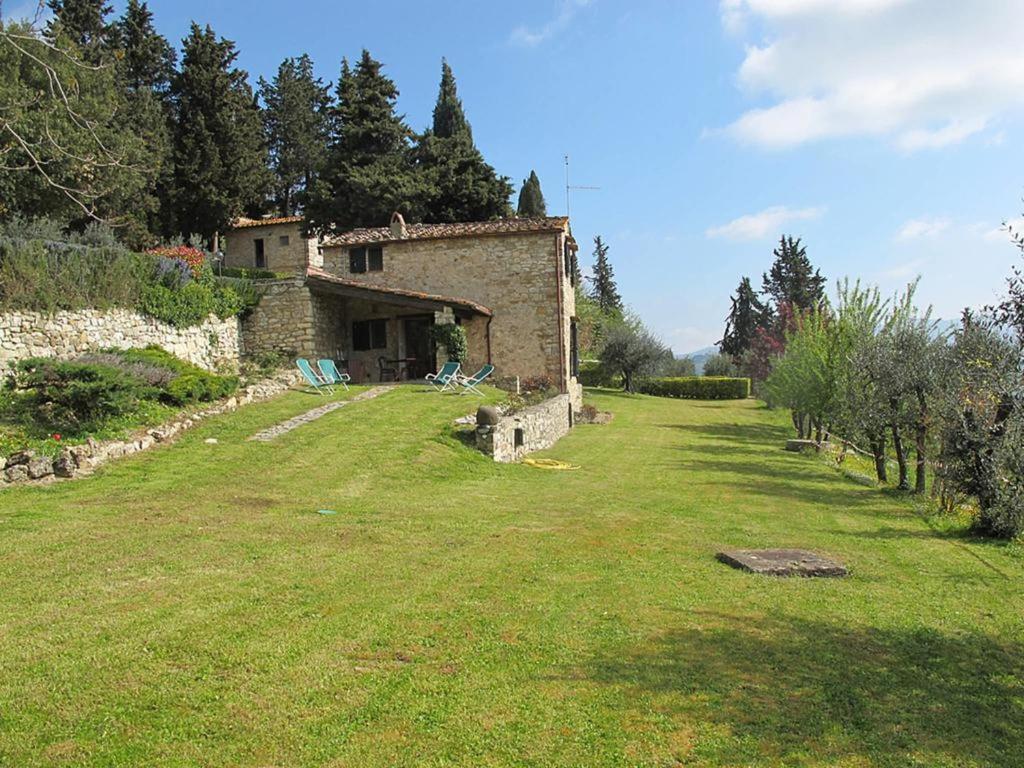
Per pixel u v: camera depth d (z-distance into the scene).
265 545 6.90
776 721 3.79
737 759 3.41
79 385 11.86
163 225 37.56
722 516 9.62
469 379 20.45
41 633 4.62
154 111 35.53
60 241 16.73
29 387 12.30
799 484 13.57
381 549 6.93
